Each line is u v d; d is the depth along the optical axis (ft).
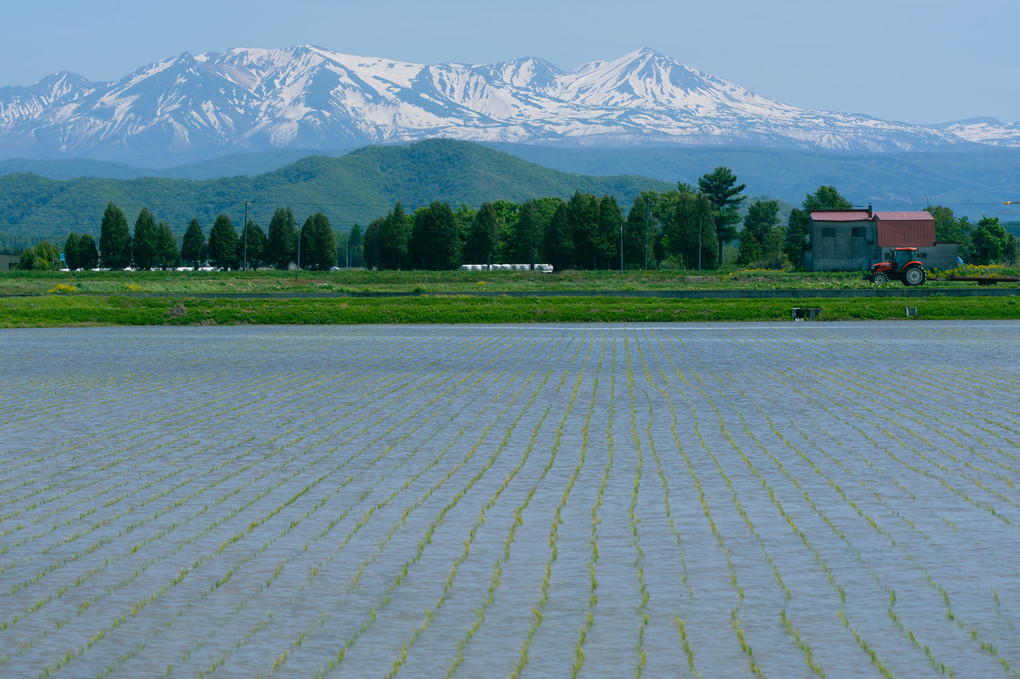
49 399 122.52
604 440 90.68
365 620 43.65
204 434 95.25
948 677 37.55
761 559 52.21
